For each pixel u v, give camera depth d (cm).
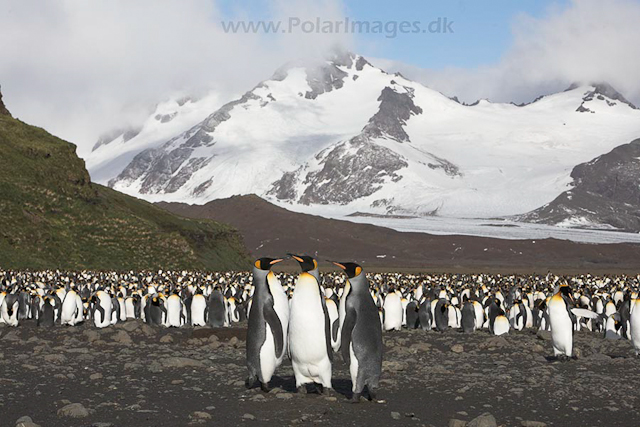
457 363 1675
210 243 8869
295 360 1142
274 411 1070
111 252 6756
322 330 1119
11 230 6191
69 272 5512
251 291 3766
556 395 1228
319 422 1006
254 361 1188
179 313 2658
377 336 1116
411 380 1383
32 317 2969
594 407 1137
